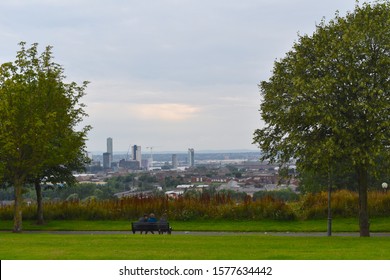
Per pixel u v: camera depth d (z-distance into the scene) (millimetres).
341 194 45188
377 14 29219
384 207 43031
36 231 39875
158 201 46812
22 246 22984
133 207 46344
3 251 20922
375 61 27781
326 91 26578
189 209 45031
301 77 28297
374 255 19438
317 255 19406
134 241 25453
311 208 43375
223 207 44875
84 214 46719
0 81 35781
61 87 37312
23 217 47156
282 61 30062
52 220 46406
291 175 31234
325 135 28188
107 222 44969
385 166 29312
